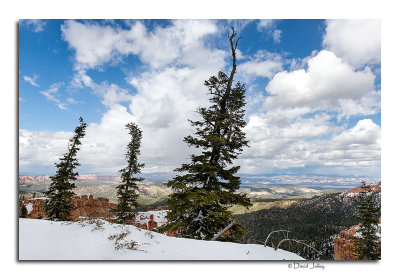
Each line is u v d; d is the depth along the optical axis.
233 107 15.04
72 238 5.94
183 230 13.06
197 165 13.32
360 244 19.47
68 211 21.48
